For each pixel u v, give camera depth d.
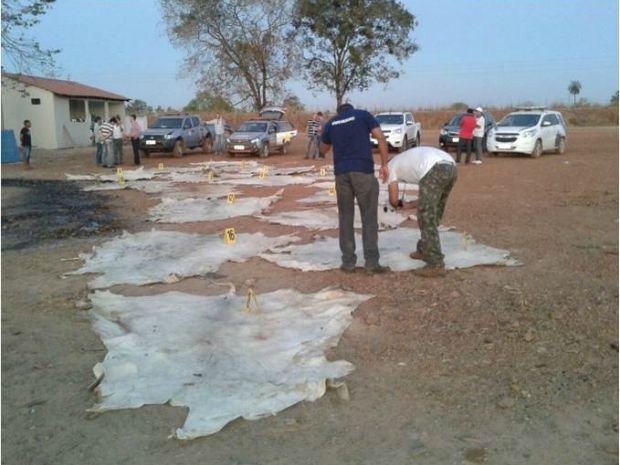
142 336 4.99
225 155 27.17
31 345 5.01
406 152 6.87
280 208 11.59
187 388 4.11
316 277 6.66
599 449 3.38
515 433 3.55
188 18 38.00
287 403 3.91
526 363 4.46
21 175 19.80
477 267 6.94
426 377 4.29
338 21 38.25
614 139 33.22
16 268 7.45
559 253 7.62
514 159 21.77
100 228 10.11
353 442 3.50
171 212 11.35
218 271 7.05
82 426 3.75
